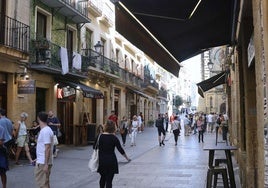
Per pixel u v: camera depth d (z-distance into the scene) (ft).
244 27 23.17
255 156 23.63
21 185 33.73
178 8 18.15
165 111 236.43
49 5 67.82
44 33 67.92
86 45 87.25
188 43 26.76
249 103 24.17
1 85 54.39
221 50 90.74
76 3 76.28
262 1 10.48
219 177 35.58
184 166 44.78
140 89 146.51
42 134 24.27
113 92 108.78
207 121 127.44
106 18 98.94
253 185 23.47
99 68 90.27
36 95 65.31
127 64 129.29
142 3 16.87
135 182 34.24
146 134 111.86
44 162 24.08
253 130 23.90
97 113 94.43
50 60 63.00
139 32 19.08
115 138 25.89
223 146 28.68
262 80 11.27
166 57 24.56
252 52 17.63
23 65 58.08
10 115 55.21
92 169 25.59
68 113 75.66
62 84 70.44
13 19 54.13
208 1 20.16
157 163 47.73
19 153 45.98
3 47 49.26
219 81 78.89
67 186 33.37
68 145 72.90
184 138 97.14
